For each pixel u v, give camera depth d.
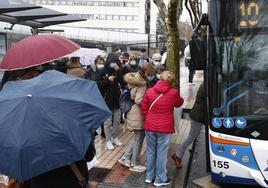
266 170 5.67
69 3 95.25
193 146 8.71
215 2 5.99
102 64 8.20
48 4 94.94
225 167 5.88
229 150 5.85
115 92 8.29
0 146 2.45
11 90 2.74
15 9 8.55
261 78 5.88
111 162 7.45
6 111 2.57
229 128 5.86
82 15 95.44
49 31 16.50
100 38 48.12
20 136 2.44
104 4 95.19
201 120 6.94
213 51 6.00
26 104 2.55
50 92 2.68
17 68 3.22
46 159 2.44
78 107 2.69
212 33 6.00
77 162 2.98
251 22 5.91
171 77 6.14
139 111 6.78
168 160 7.83
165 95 6.12
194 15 16.50
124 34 49.78
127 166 7.11
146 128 6.27
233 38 5.95
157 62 9.91
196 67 6.05
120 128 10.44
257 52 5.91
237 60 5.95
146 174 6.60
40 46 3.34
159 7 9.28
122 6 94.94
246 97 5.88
